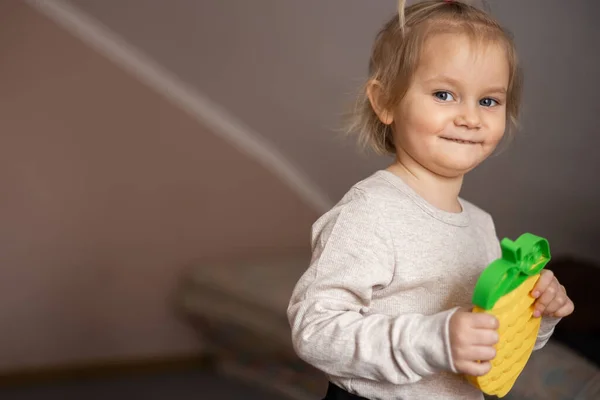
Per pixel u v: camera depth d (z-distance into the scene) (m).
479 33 1.11
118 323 3.52
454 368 0.95
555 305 1.09
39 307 3.42
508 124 1.30
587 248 2.89
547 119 2.96
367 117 1.26
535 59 2.95
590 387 1.88
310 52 3.49
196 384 3.28
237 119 3.60
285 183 3.67
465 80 1.09
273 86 3.56
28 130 3.36
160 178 3.54
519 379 1.94
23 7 3.32
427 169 1.16
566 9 2.90
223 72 3.55
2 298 3.38
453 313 0.97
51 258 3.43
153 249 3.55
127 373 3.49
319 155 3.56
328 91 3.48
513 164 3.01
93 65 3.41
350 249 1.10
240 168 3.64
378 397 1.10
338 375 1.05
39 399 3.12
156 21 3.46
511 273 1.00
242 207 3.66
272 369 3.03
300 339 1.06
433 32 1.11
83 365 3.47
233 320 3.06
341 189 3.53
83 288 3.47
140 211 3.53
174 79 3.52
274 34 3.52
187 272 3.59
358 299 1.09
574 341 2.10
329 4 3.43
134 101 3.48
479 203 3.06
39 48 3.35
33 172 3.38
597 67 2.86
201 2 3.49
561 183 2.95
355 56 3.40
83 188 3.45
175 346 3.58
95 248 3.48
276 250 3.70
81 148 3.43
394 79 1.14
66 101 3.39
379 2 3.32
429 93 1.11
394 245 1.10
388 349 0.99
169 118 3.53
